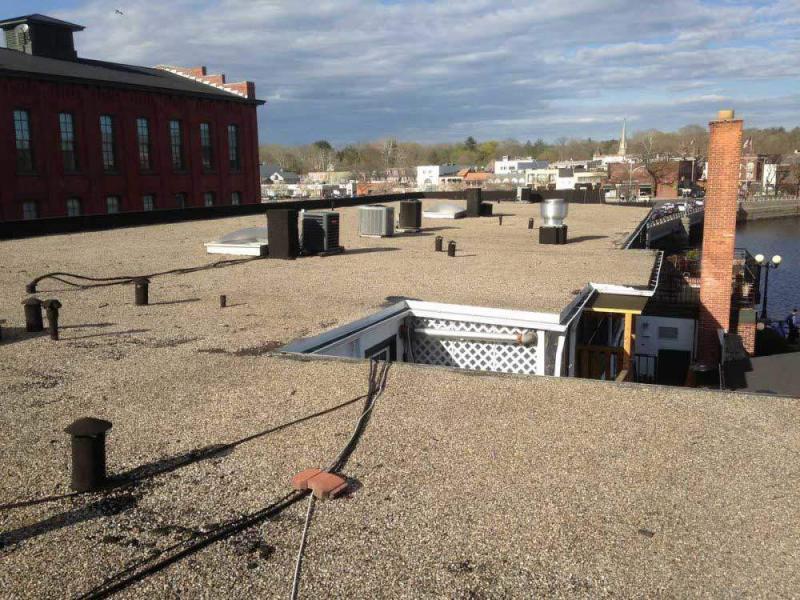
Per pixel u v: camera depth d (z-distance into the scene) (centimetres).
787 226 9800
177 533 386
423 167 14450
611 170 11675
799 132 19475
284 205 3353
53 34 4569
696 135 19688
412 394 621
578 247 1820
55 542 376
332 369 692
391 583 340
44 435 525
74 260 1549
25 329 866
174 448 503
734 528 395
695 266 2780
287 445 509
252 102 5544
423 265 1454
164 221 2686
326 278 1276
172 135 4850
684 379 2370
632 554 368
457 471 467
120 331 855
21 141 3800
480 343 995
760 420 562
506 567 355
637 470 470
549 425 550
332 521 400
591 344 1470
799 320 3106
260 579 343
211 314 952
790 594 334
